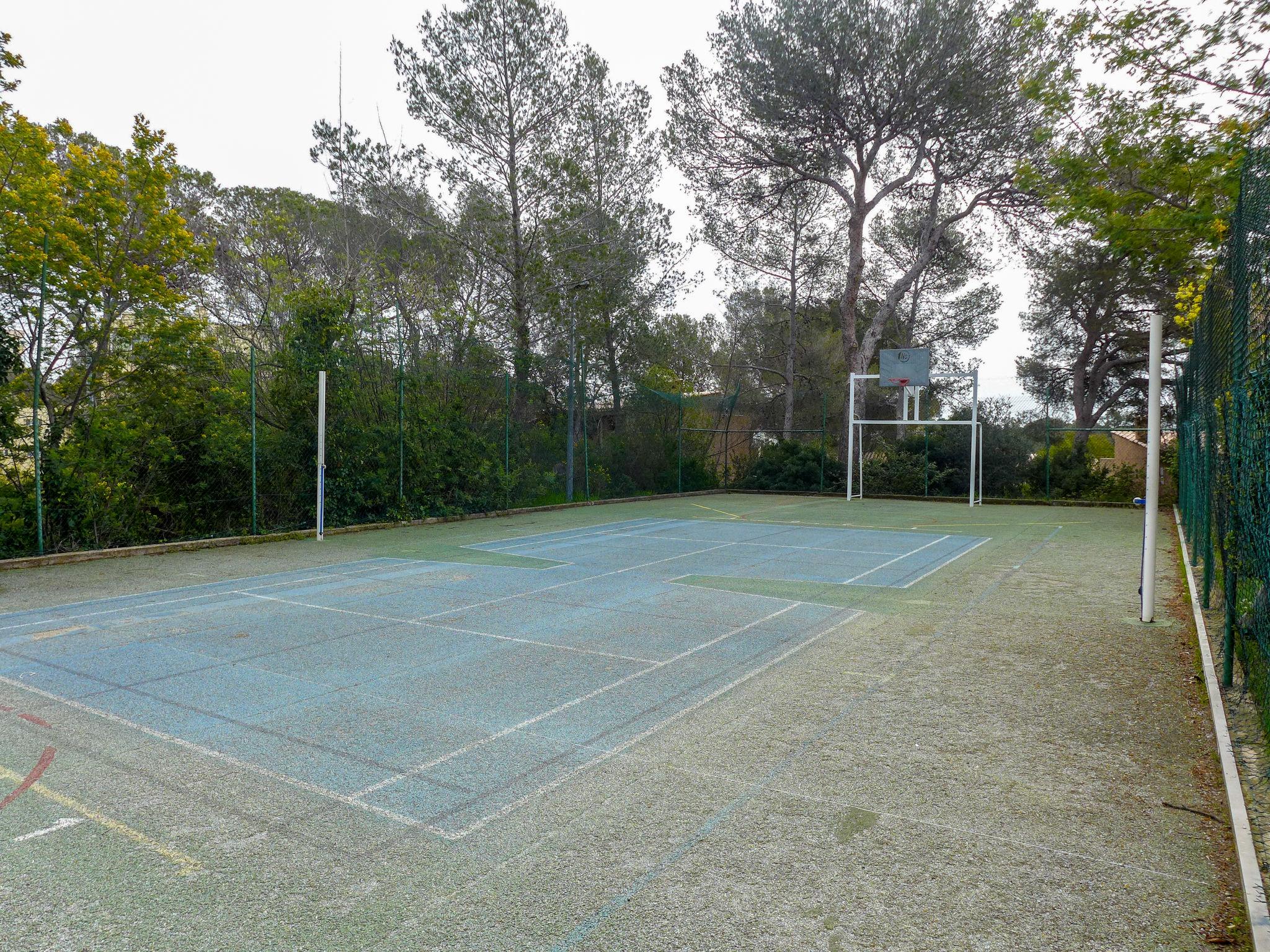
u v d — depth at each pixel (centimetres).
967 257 3288
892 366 2452
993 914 305
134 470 1321
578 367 2314
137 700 570
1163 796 409
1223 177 942
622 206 2573
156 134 1350
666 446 2661
